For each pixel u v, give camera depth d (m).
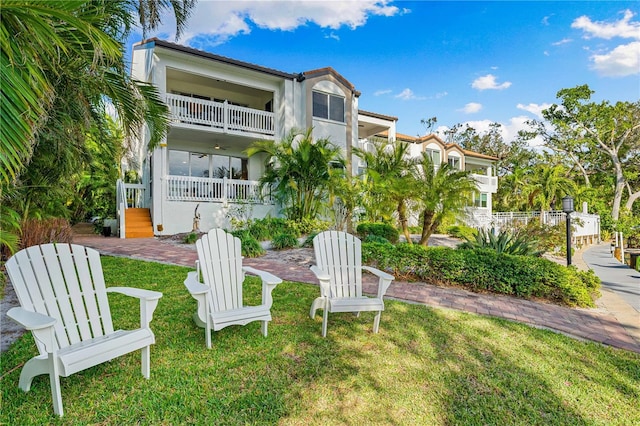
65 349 2.46
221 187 12.95
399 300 5.03
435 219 8.66
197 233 10.66
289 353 3.18
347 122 15.29
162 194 11.78
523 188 23.03
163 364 2.92
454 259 5.85
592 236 18.03
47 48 2.37
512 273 5.39
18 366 2.71
